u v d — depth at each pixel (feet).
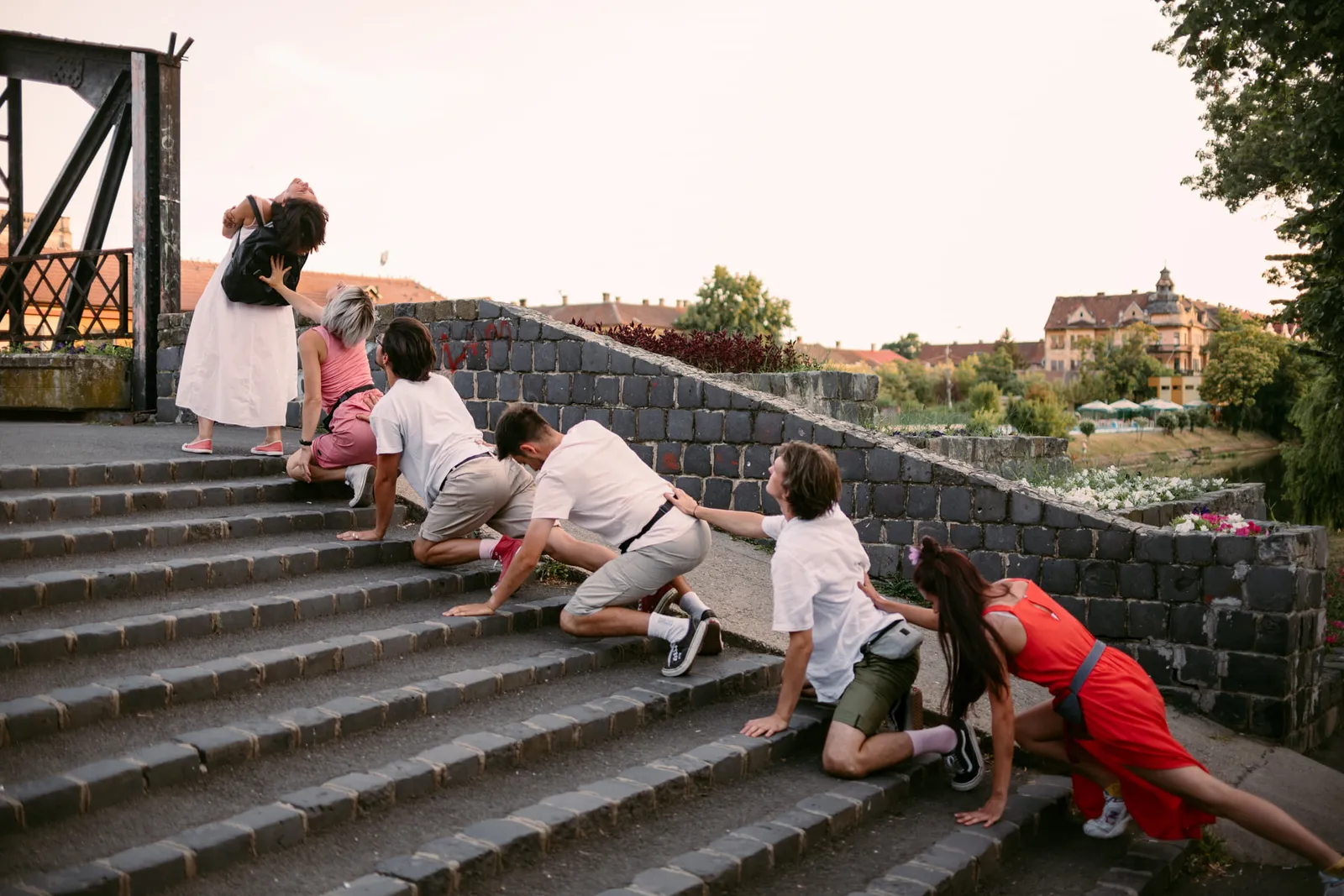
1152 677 21.31
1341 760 20.89
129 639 14.15
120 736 11.93
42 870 9.34
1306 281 45.91
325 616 16.63
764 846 11.89
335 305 20.25
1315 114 41.11
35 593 14.52
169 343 31.91
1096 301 496.23
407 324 18.65
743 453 25.54
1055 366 490.08
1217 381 290.15
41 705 11.69
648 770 13.25
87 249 35.53
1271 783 18.16
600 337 29.89
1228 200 63.41
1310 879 14.75
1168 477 37.22
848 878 12.11
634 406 26.86
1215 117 62.03
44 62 35.58
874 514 24.34
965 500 23.24
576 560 18.21
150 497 18.92
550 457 16.97
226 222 21.42
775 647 18.49
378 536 19.20
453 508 18.17
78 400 31.45
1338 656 25.75
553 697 15.33
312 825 10.82
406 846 10.89
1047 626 14.02
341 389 20.52
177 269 33.04
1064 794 15.43
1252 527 21.90
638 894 10.45
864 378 35.70
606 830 12.10
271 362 21.85
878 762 14.42
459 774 12.48
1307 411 59.77
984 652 13.83
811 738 15.49
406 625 16.48
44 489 18.69
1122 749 13.55
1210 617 20.70
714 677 16.58
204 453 21.98
